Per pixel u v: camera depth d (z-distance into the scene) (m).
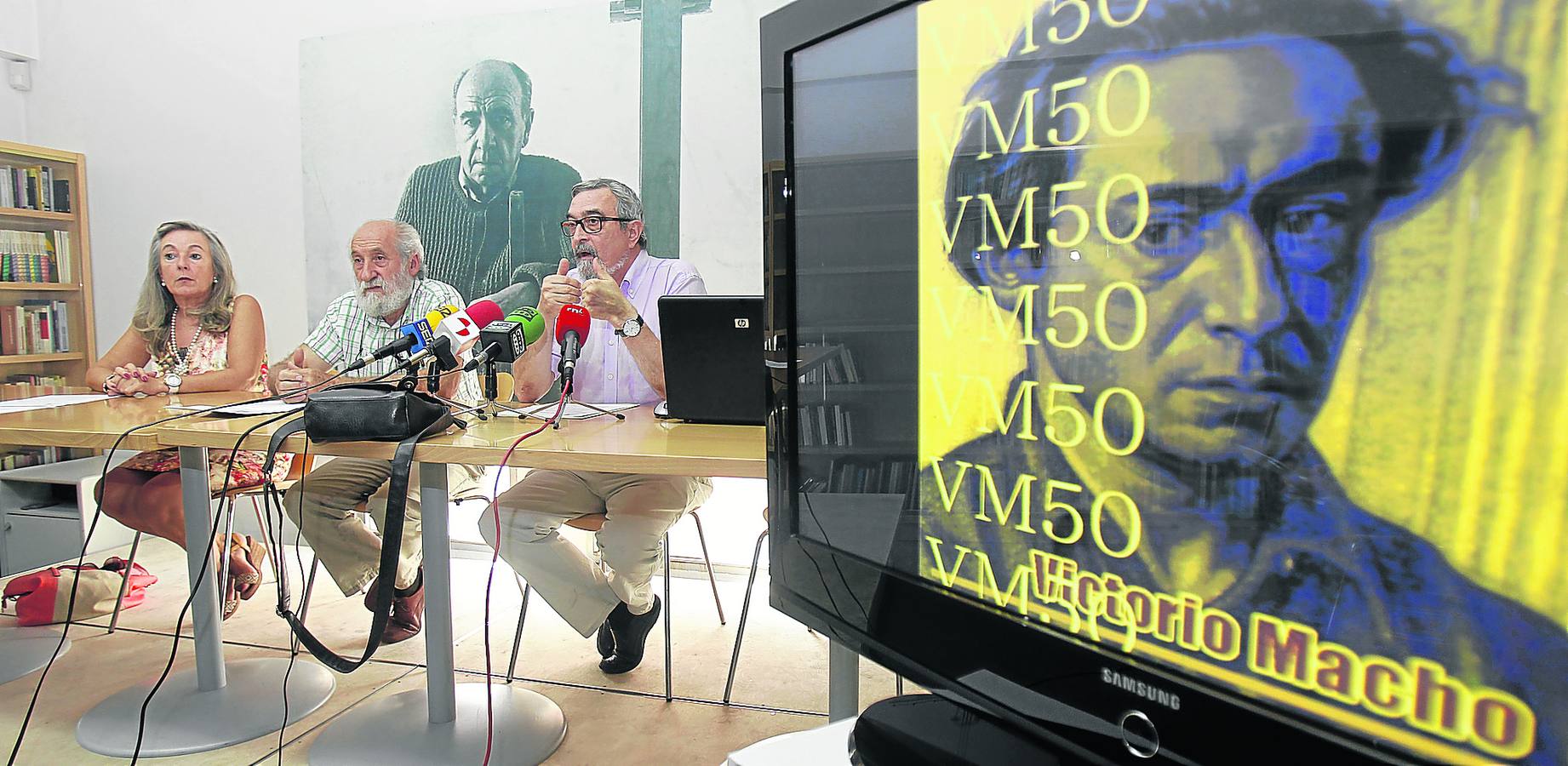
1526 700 0.50
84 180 3.93
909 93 0.86
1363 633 0.57
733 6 3.25
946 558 0.86
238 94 3.73
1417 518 0.54
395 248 3.60
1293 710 0.61
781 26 1.02
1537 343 0.49
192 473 2.14
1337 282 0.57
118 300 3.97
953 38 0.81
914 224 0.87
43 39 3.94
